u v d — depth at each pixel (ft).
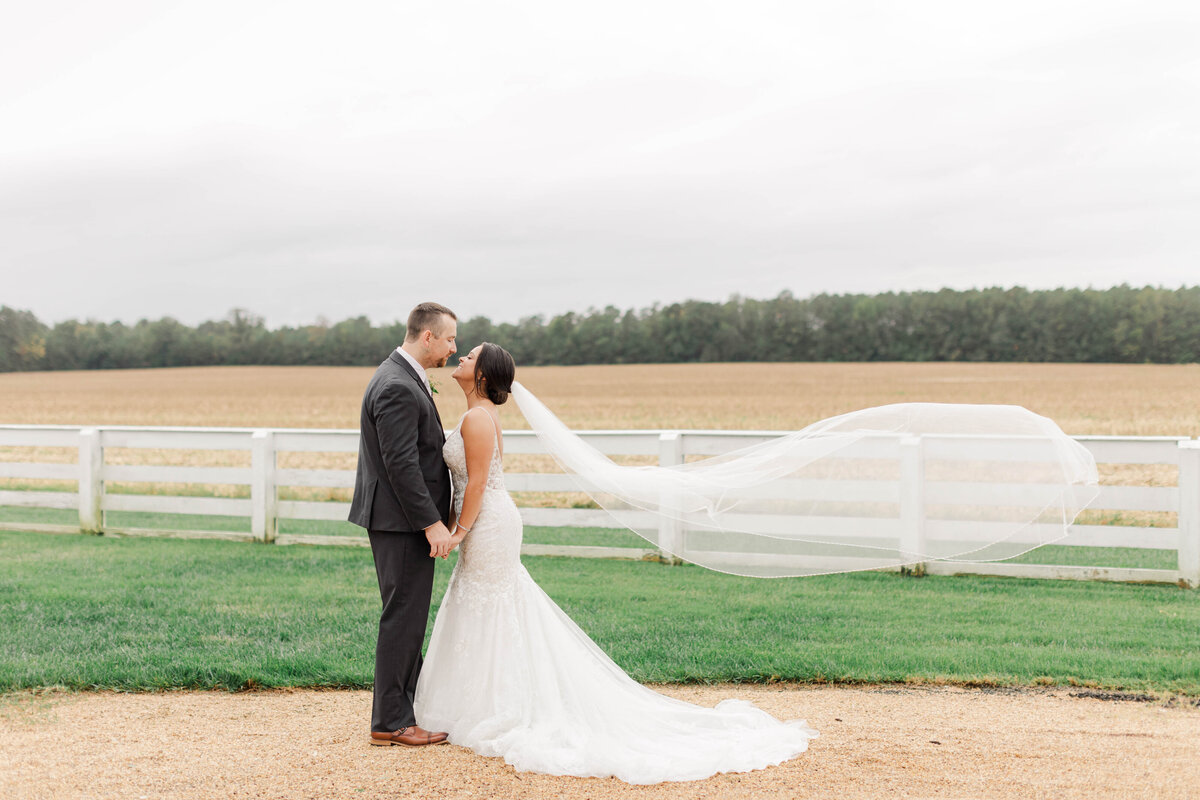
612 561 29.30
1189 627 20.45
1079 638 19.56
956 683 16.78
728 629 20.31
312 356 338.13
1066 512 16.34
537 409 15.81
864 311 305.94
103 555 29.89
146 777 12.22
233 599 23.25
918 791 11.72
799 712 15.25
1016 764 12.68
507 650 13.88
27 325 325.01
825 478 17.52
